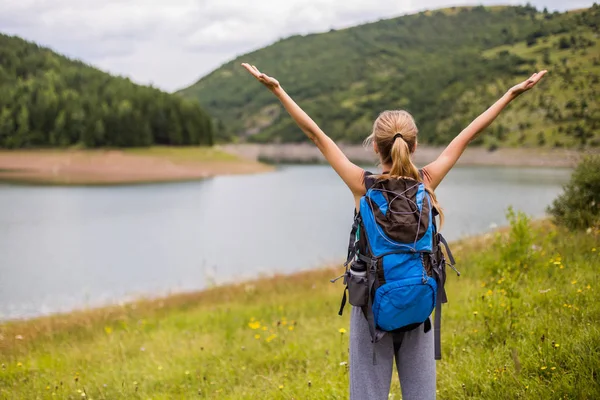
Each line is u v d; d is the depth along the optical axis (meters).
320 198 62.34
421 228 2.60
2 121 144.62
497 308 5.26
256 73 2.95
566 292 5.62
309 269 23.53
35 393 5.86
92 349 8.62
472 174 96.50
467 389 3.90
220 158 125.69
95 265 26.06
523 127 126.12
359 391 2.79
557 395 3.35
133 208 51.16
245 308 12.22
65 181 82.75
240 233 36.97
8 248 30.30
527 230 8.14
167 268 25.56
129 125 144.50
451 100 187.62
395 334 2.79
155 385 5.98
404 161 2.69
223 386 5.58
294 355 6.37
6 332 12.21
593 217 10.08
